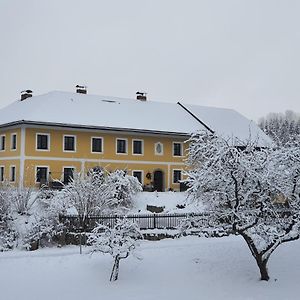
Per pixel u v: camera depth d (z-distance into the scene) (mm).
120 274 20531
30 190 31141
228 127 53438
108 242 19594
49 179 42312
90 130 45625
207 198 19078
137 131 46906
